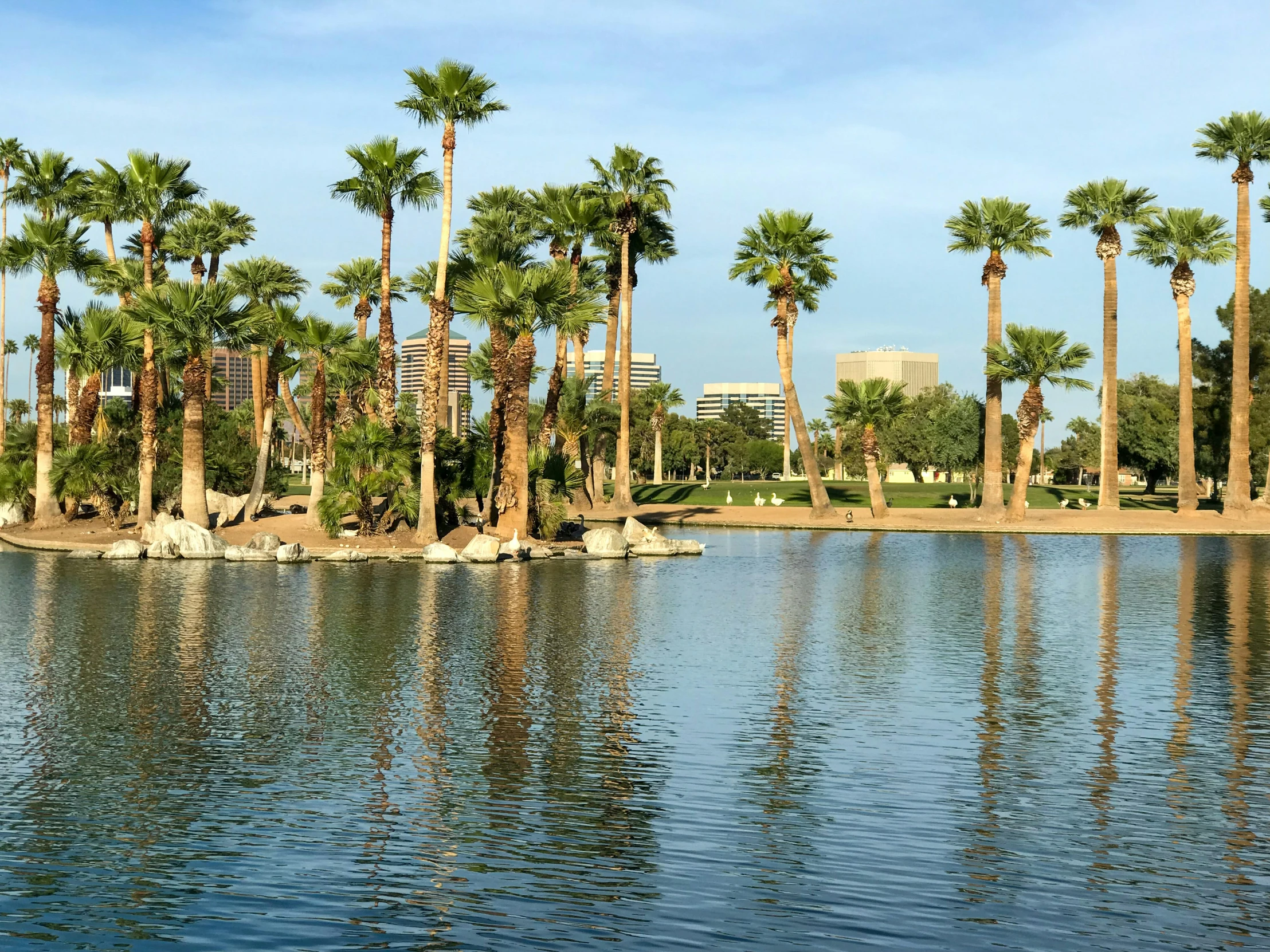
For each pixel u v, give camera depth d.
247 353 55.38
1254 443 90.38
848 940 9.60
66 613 28.83
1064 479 189.12
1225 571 43.59
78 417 58.84
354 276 65.12
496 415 51.94
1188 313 75.44
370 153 49.78
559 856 11.52
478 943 9.52
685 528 73.56
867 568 45.34
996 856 11.55
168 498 57.00
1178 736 16.45
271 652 23.03
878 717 17.64
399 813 12.84
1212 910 10.25
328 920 9.98
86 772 14.38
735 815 12.84
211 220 63.06
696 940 9.59
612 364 79.44
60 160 59.69
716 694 19.27
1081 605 32.34
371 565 43.84
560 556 49.50
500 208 64.56
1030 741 16.16
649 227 77.31
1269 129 71.94
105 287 60.16
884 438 127.38
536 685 19.91
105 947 9.45
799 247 71.50
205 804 13.10
